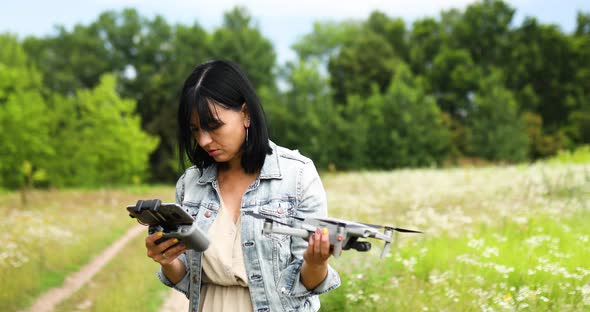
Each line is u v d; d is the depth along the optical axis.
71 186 39.78
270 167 2.31
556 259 5.69
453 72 56.03
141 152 34.97
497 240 6.71
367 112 48.62
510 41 61.44
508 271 5.18
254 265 2.23
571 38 60.69
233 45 58.94
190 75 2.24
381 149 44.88
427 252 6.45
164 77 59.06
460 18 65.44
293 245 2.26
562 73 59.19
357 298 4.98
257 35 61.28
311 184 2.32
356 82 58.38
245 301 2.28
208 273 2.28
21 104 24.39
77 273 9.59
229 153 2.25
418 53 62.50
